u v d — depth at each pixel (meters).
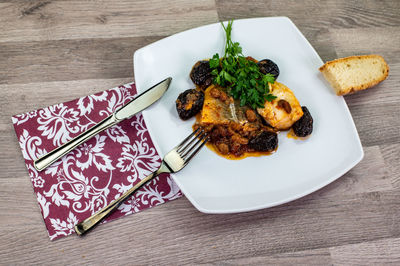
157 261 0.65
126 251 0.65
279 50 0.76
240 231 0.67
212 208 0.64
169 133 0.69
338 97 0.73
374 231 0.69
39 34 0.76
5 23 0.76
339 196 0.70
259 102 0.70
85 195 0.67
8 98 0.71
